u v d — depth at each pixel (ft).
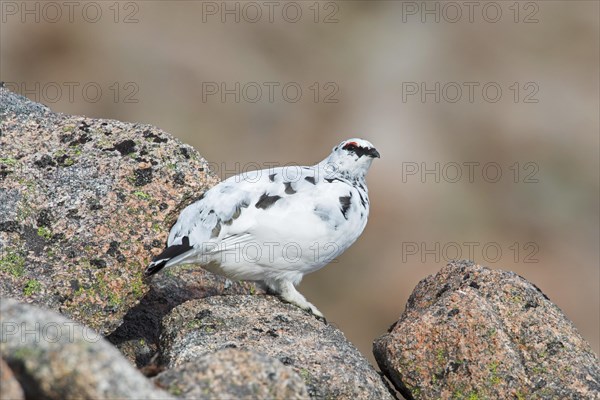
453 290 21.77
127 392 13.83
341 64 73.05
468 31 77.71
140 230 22.25
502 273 22.03
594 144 69.92
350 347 21.06
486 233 62.03
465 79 74.08
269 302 22.84
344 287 55.47
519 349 20.52
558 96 74.28
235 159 66.08
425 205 62.69
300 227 21.86
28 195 22.30
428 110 71.10
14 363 13.84
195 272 25.29
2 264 21.02
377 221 60.13
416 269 57.11
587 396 19.75
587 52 76.84
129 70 68.28
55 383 13.74
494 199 66.18
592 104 72.38
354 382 19.43
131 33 69.67
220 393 15.64
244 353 16.28
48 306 20.67
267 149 66.85
